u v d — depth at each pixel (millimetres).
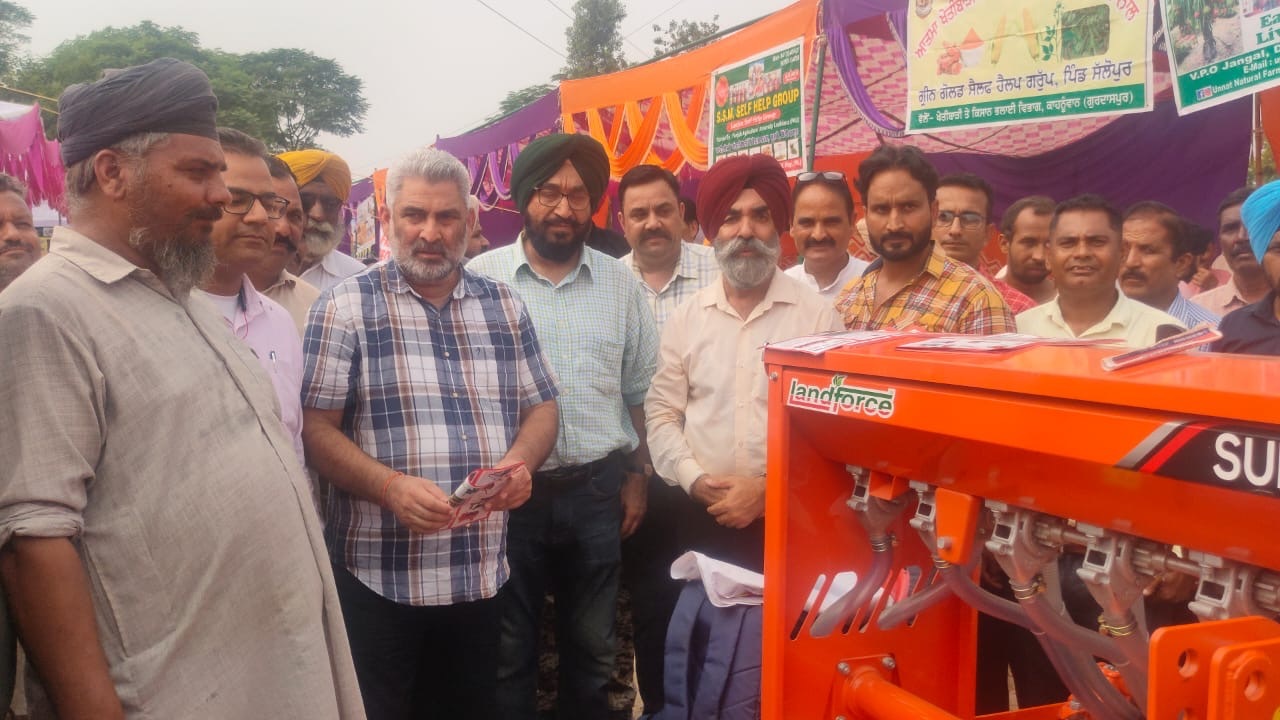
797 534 1657
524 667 2746
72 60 48188
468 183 2371
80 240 1483
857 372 1446
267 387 1706
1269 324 2373
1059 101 3588
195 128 1528
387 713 2301
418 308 2324
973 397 1241
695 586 2209
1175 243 3457
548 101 7773
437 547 2252
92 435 1387
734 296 2709
